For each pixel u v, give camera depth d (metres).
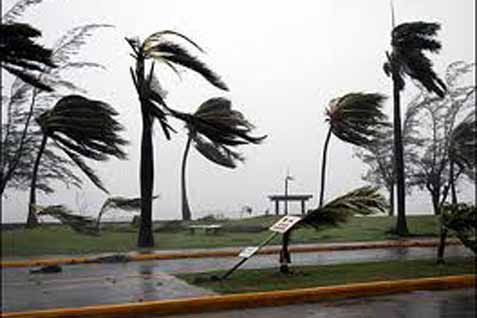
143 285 11.79
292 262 16.06
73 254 18.34
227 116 27.53
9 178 27.12
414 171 37.97
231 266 15.46
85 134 26.28
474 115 36.84
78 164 28.50
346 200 12.25
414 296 11.20
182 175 36.72
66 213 24.50
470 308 10.00
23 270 14.73
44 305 9.60
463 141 36.34
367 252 19.73
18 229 24.11
